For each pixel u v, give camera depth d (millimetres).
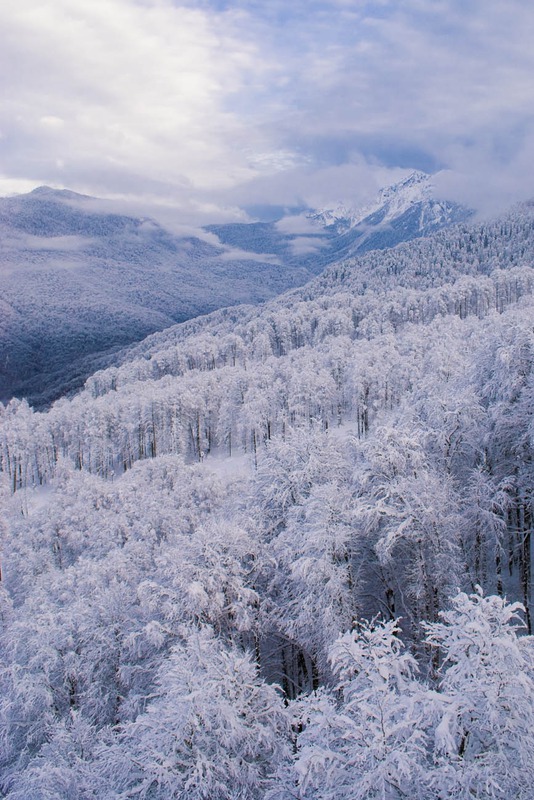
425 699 10062
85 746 17719
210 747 13555
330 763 10734
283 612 20922
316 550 19875
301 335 143125
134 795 13773
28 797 15766
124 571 28438
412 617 21016
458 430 24516
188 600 18766
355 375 68750
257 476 26312
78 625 22500
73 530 45000
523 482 22469
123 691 21234
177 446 81250
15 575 41469
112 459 91125
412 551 20453
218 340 153250
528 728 9273
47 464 97875
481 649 9898
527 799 9234
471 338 63594
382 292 167500
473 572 23688
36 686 20359
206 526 23250
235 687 14359
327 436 26453
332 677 18859
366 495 21844
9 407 133875
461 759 9734
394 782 9727
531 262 174250
